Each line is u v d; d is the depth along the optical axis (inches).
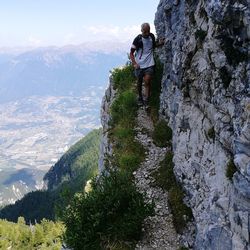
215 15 112.7
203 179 146.6
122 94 257.4
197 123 156.5
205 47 133.1
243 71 109.7
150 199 183.5
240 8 103.4
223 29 114.7
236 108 112.5
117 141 228.5
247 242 109.0
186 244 156.3
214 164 137.6
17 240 1566.2
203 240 133.6
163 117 224.4
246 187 105.5
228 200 120.7
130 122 237.1
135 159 207.3
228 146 123.4
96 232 165.2
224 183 126.0
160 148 212.5
